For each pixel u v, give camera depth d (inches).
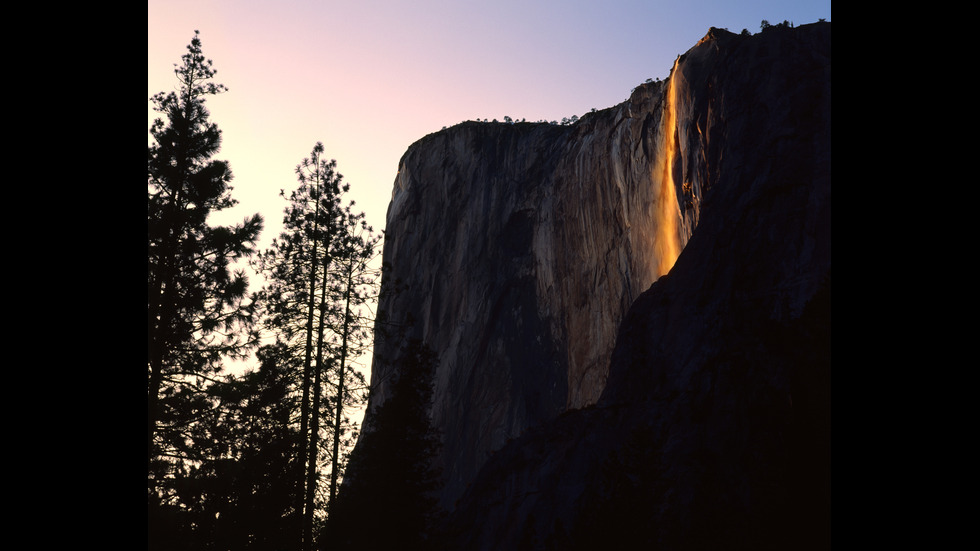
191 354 898.7
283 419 1098.7
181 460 887.7
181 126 906.7
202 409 911.7
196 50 948.6
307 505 1066.1
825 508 1195.9
